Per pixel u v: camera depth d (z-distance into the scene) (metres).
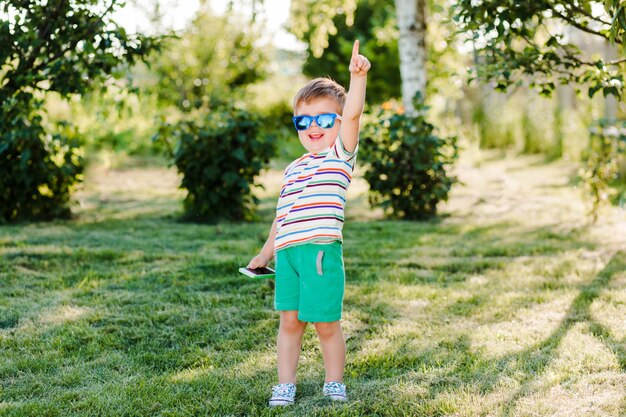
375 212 8.48
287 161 14.86
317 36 10.99
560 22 4.35
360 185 11.46
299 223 2.58
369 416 2.53
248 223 7.48
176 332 3.56
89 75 5.04
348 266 5.11
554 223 7.39
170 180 11.84
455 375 2.92
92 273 4.75
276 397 2.64
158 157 15.76
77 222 7.16
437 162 7.85
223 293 4.30
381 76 18.50
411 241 6.26
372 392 2.73
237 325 3.69
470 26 4.08
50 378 2.91
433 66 11.70
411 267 5.21
